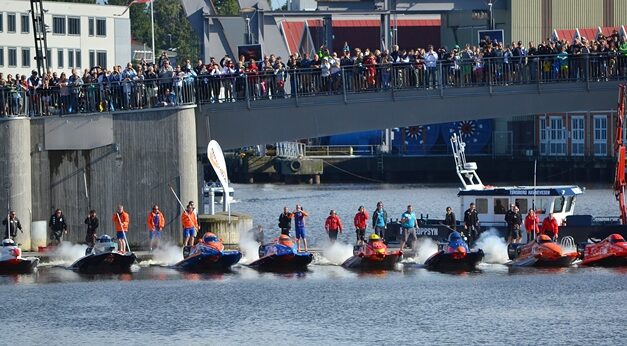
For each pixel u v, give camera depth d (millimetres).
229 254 121625
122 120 128500
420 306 104688
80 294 110750
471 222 126812
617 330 95750
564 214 127562
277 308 104438
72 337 95812
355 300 107375
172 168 127938
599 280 114438
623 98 125812
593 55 129000
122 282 116375
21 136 127438
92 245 124375
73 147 128625
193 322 100000
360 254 122250
